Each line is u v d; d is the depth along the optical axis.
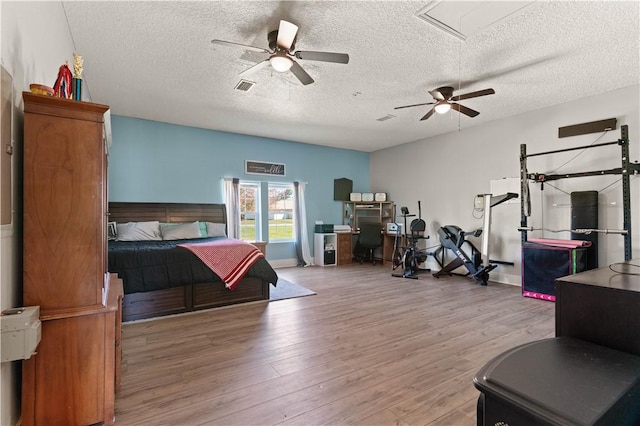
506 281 5.30
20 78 1.66
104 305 1.78
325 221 7.57
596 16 2.63
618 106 4.13
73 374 1.69
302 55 2.72
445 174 6.33
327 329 3.19
